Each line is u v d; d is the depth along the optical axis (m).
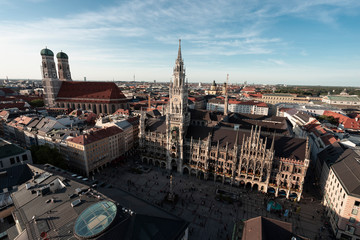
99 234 38.50
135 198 57.12
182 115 104.06
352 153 87.00
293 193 88.69
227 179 98.94
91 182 64.56
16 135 148.12
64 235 39.47
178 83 103.62
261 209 81.69
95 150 107.75
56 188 57.16
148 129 122.31
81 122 164.62
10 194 61.56
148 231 41.84
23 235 41.34
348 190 64.56
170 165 113.00
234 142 100.00
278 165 89.06
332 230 70.62
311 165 123.25
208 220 74.94
